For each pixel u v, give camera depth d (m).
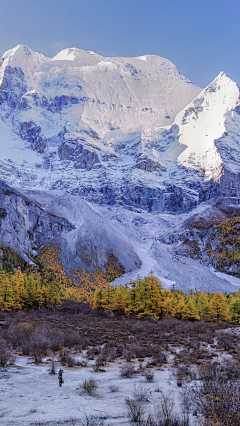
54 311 85.00
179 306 73.81
